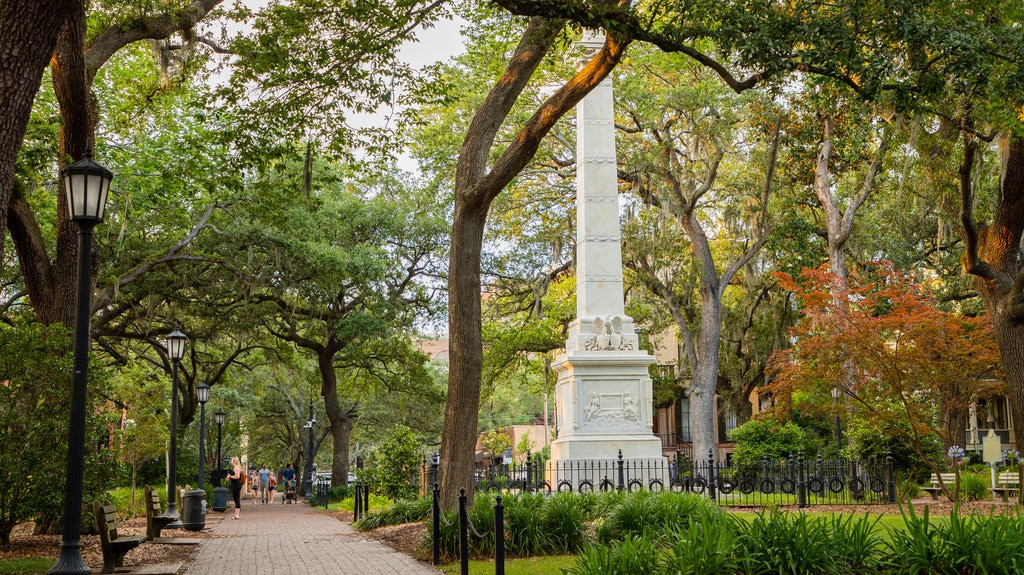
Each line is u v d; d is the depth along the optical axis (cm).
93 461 1593
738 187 3581
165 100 2556
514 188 3853
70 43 1730
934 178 2269
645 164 3528
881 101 1920
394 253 4169
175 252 2955
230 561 1483
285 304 3750
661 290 3834
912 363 2214
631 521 1402
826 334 2345
